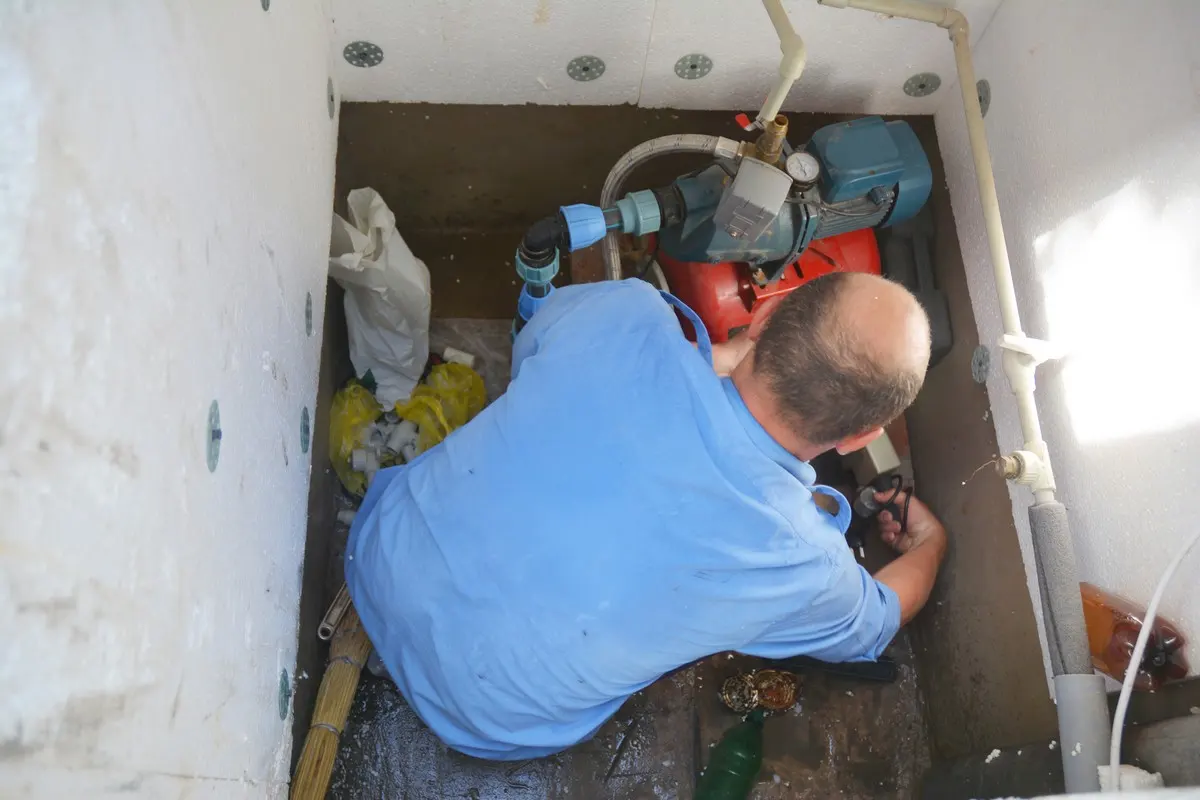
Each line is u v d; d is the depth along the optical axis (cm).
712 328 157
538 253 142
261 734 104
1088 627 115
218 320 82
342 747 147
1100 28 119
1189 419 102
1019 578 137
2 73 45
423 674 127
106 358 56
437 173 172
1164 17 108
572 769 149
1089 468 121
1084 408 122
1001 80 143
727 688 153
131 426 60
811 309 102
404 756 148
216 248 81
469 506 116
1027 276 137
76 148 52
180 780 71
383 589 123
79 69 53
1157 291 108
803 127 166
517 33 145
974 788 135
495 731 125
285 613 117
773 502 106
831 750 155
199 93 76
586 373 113
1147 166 111
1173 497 105
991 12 142
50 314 49
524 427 115
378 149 166
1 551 44
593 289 127
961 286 156
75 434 52
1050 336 130
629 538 109
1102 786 102
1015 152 140
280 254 109
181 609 71
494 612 116
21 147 47
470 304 184
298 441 122
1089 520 121
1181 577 103
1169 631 105
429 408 166
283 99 111
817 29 145
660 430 107
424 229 186
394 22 142
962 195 156
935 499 164
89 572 54
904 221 162
